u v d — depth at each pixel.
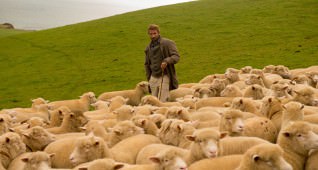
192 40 46.97
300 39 41.47
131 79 35.50
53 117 15.20
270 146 8.34
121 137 12.48
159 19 58.56
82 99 22.30
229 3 63.53
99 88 33.34
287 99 14.73
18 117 17.78
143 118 13.14
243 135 11.56
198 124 13.01
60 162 11.23
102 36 53.44
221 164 8.85
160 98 18.16
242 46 42.03
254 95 16.62
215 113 14.20
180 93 20.53
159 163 8.99
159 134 12.25
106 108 19.39
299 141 9.28
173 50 18.05
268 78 21.88
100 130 12.95
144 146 11.77
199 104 17.11
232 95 17.56
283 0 59.09
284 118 11.21
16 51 52.66
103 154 10.62
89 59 44.72
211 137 9.59
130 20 60.41
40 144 12.07
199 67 36.56
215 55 40.19
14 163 11.14
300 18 49.12
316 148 9.13
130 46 47.94
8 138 11.45
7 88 36.66
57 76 39.31
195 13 59.62
